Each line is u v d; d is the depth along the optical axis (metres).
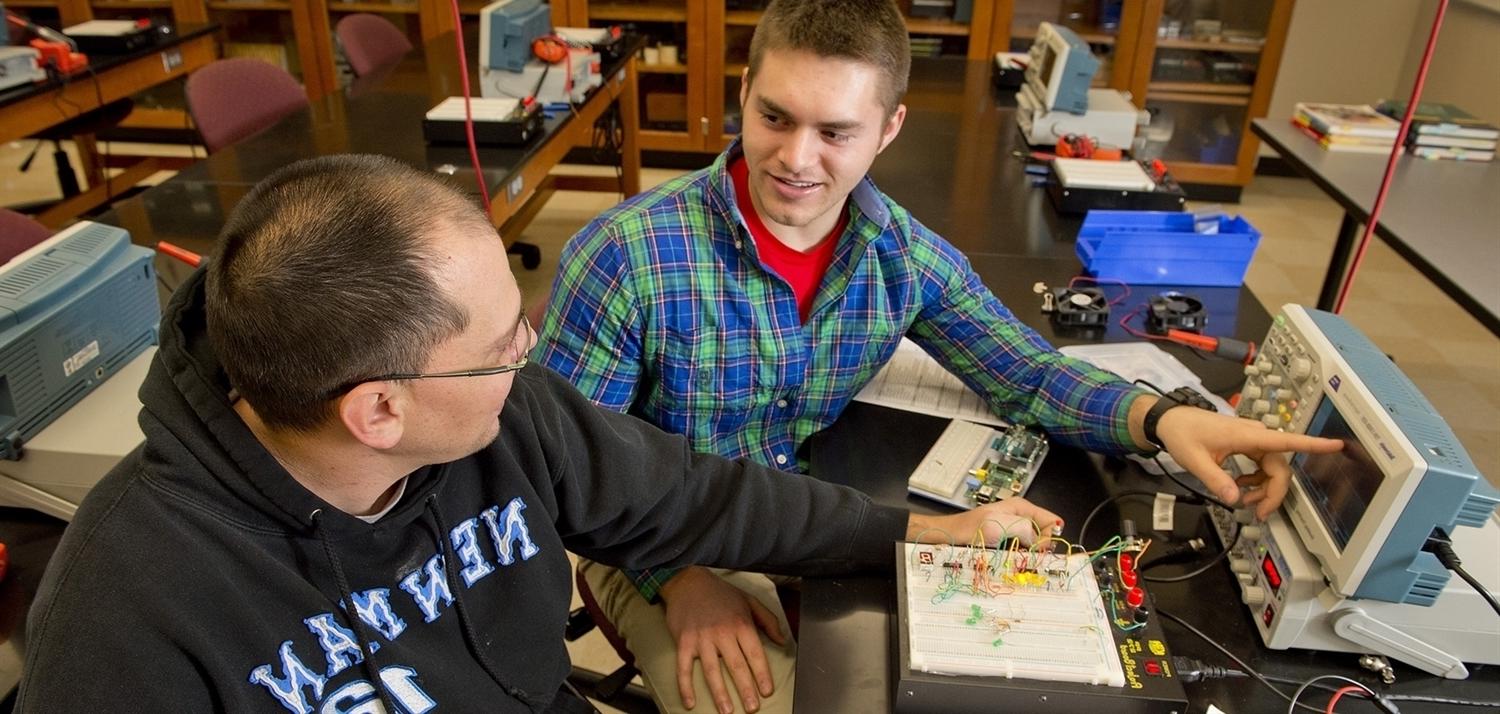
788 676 1.25
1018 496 1.23
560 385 1.11
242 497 0.81
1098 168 2.21
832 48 1.12
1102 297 1.70
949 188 2.30
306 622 0.85
